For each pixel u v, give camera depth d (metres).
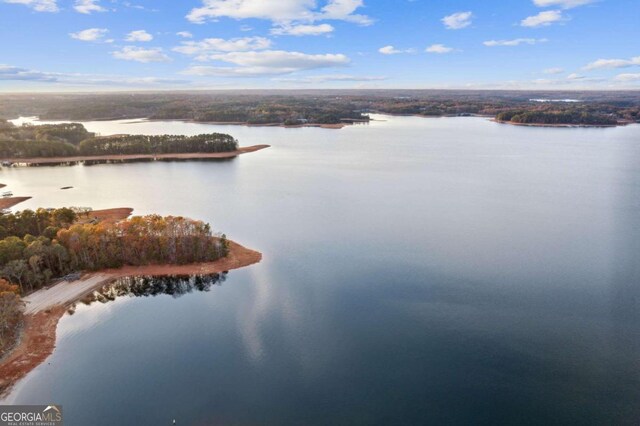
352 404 71.06
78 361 82.06
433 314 96.38
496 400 71.19
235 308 100.50
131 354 84.25
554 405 69.94
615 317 94.12
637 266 119.38
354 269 119.69
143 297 107.31
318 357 82.56
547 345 84.75
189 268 119.62
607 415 67.75
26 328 92.19
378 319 94.81
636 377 75.69
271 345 86.44
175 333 91.12
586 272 116.12
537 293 105.12
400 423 67.38
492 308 98.50
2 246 108.62
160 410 70.25
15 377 77.50
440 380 75.88
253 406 70.88
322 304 101.44
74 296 106.00
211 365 80.88
